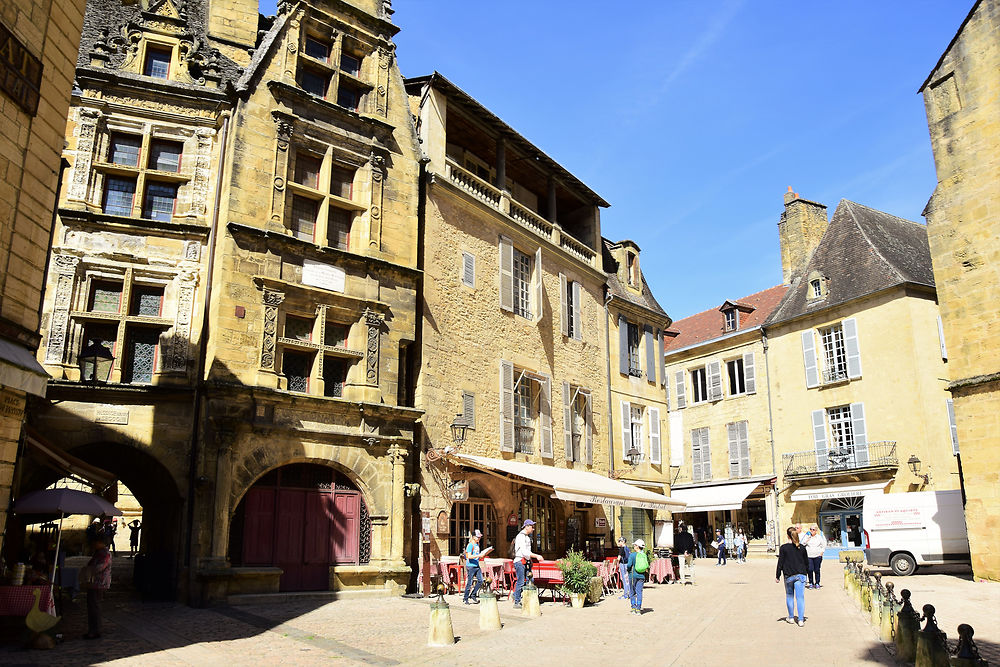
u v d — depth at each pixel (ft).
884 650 29.40
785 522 100.07
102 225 47.11
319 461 47.88
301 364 50.03
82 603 43.27
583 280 80.23
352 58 57.93
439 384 57.72
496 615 36.01
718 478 112.06
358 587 48.19
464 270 62.80
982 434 55.11
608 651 30.71
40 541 64.08
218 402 44.50
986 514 54.29
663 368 91.56
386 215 55.52
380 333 52.85
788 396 103.04
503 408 63.62
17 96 28.78
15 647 29.14
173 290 48.08
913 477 85.61
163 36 51.78
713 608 45.09
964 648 21.49
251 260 47.70
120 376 45.75
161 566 46.09
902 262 95.96
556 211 86.69
